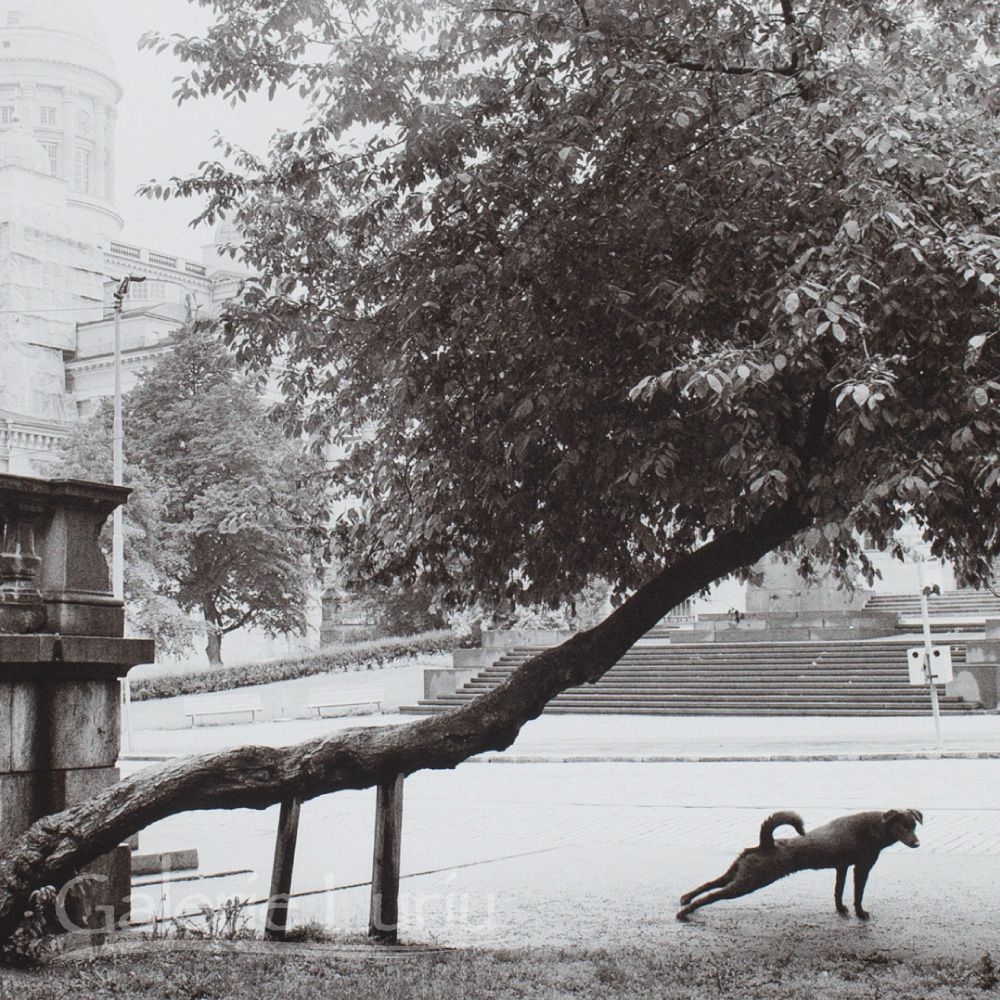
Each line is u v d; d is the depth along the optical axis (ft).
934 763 73.82
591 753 84.84
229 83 30.55
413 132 29.45
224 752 27.45
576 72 28.27
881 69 27.32
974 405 22.89
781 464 24.34
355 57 29.63
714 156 27.02
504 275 27.37
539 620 153.89
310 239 32.83
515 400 28.19
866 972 24.99
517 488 29.58
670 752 83.41
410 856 44.83
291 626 176.14
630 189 27.07
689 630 141.59
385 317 31.83
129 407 169.37
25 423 243.60
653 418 27.20
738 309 27.53
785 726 100.63
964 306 24.35
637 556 31.86
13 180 278.46
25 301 277.85
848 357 23.62
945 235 24.41
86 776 29.37
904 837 31.48
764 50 29.43
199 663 220.23
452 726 28.35
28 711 28.48
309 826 54.03
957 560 29.19
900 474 22.53
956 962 25.72
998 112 27.12
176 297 320.29
